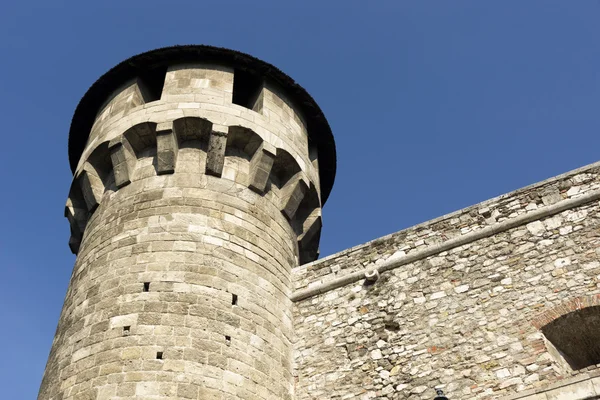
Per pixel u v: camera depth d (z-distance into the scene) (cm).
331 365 1314
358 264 1471
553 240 1277
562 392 1027
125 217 1360
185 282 1225
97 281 1259
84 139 1820
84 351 1141
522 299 1224
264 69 1703
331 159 1916
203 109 1518
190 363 1112
